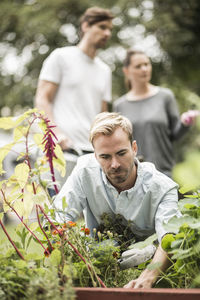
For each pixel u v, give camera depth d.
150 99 3.67
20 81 10.75
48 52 10.87
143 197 2.12
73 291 1.42
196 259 1.73
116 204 2.17
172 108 3.70
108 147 1.91
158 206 2.11
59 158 1.87
